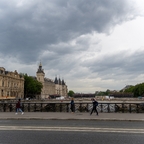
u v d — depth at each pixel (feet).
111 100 270.46
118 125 53.88
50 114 83.92
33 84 488.44
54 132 42.75
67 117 71.36
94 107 80.02
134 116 75.46
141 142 34.12
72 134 40.60
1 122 60.80
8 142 33.96
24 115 79.30
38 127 49.42
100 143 33.37
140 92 509.76
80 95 649.61
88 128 47.85
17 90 438.81
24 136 38.73
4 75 378.32
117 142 34.09
